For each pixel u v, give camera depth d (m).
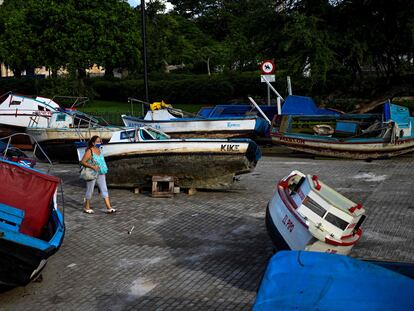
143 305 7.67
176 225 11.37
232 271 8.84
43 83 41.12
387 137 18.09
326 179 15.41
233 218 11.79
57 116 20.09
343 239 8.16
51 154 19.34
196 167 13.84
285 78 27.98
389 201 12.81
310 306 4.82
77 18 37.25
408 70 26.22
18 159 12.05
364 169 16.91
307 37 22.55
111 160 14.22
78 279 8.66
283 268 5.34
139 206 12.91
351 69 26.59
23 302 7.85
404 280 5.18
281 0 25.19
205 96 35.72
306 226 8.05
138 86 38.41
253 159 13.95
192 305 7.62
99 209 12.66
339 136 19.55
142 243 10.29
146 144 13.91
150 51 45.84
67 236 10.76
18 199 8.66
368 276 5.20
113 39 38.59
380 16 23.94
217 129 20.12
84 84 39.56
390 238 10.18
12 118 22.06
